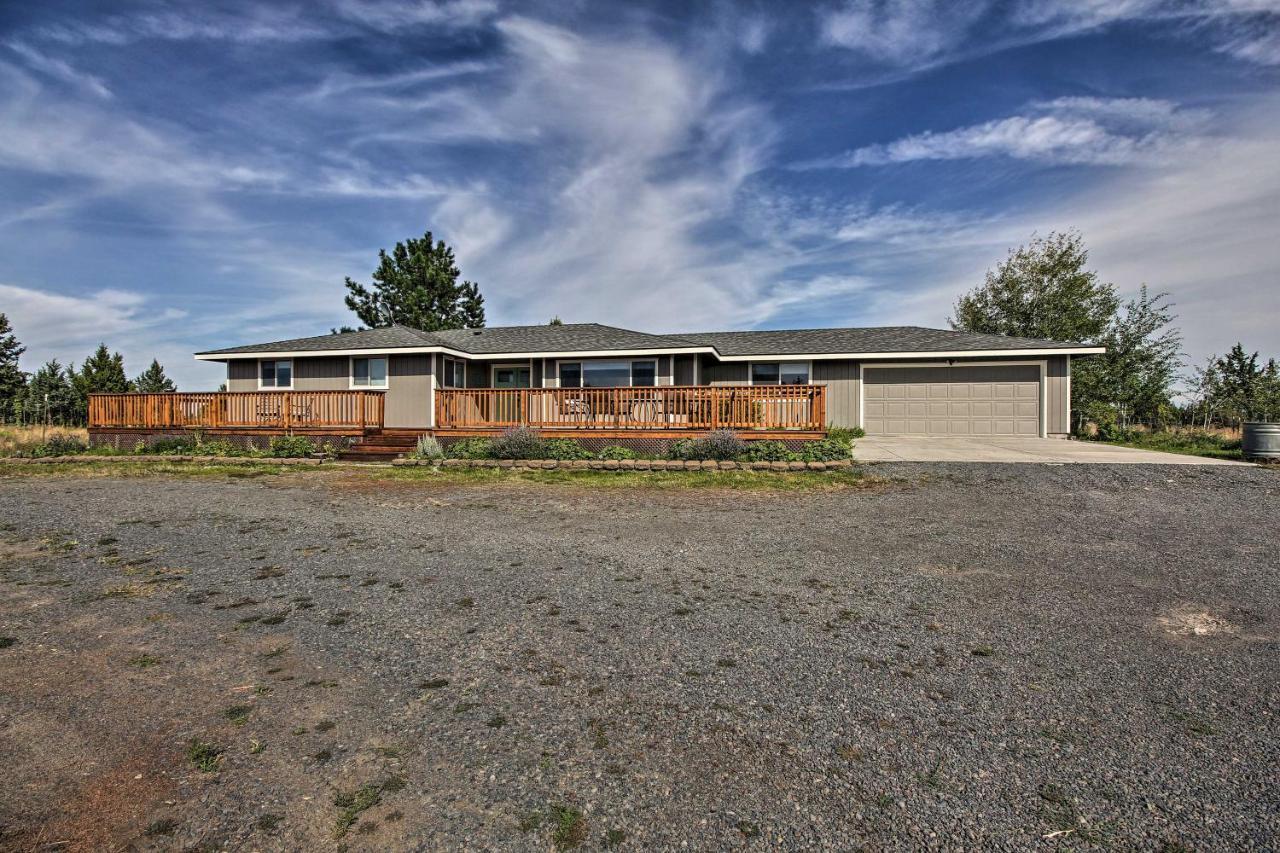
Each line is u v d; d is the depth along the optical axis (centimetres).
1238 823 195
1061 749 239
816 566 501
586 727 255
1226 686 292
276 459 1230
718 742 245
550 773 223
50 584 448
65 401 3042
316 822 195
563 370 1683
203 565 499
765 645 341
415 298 3130
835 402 1714
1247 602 409
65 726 254
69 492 865
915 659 323
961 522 663
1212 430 1872
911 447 1329
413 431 1423
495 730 253
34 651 330
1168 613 391
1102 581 458
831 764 230
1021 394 1634
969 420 1656
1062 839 188
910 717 264
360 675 304
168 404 1500
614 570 488
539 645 341
